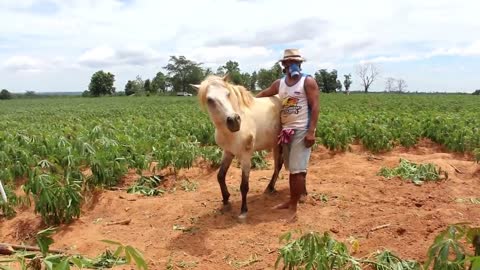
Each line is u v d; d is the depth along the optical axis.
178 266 4.99
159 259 5.22
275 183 7.96
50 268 3.32
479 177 8.51
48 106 48.91
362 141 11.78
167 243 5.68
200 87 5.96
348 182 8.09
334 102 34.44
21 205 7.47
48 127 15.88
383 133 11.41
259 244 5.48
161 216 6.68
